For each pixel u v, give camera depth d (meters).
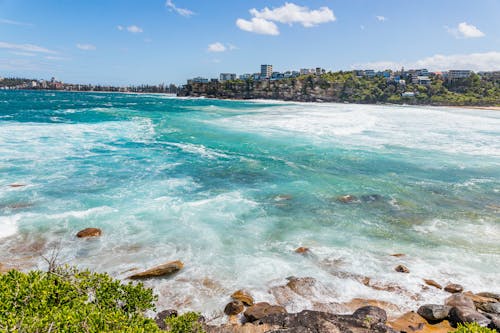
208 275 8.11
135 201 12.62
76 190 13.54
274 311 6.65
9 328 3.82
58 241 9.46
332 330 5.81
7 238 9.46
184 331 5.46
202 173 16.62
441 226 11.09
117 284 5.45
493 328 6.12
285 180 15.84
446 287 7.68
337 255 9.13
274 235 10.27
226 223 10.99
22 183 14.07
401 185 15.39
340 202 13.15
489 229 10.87
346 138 27.31
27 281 4.83
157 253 9.06
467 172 17.77
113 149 21.25
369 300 7.29
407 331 6.28
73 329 3.98
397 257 9.02
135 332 4.14
